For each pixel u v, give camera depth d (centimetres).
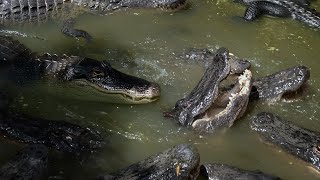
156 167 513
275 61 786
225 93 666
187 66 750
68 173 549
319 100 698
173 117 639
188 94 677
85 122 633
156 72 735
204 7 939
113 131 618
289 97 688
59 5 900
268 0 969
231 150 602
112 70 687
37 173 526
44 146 557
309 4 995
